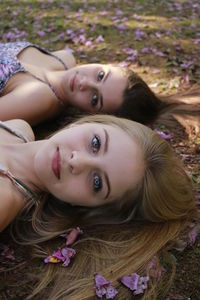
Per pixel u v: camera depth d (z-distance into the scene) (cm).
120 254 220
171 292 205
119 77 315
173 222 238
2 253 215
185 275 213
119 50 414
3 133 252
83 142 219
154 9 535
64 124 327
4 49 321
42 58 338
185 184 238
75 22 472
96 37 437
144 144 226
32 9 509
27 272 207
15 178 224
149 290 201
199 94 350
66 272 208
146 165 225
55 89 325
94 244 225
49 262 210
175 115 331
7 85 306
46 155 221
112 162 216
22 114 301
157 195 228
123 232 234
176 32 460
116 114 319
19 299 194
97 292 196
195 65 392
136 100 316
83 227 236
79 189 219
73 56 374
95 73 318
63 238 229
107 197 223
